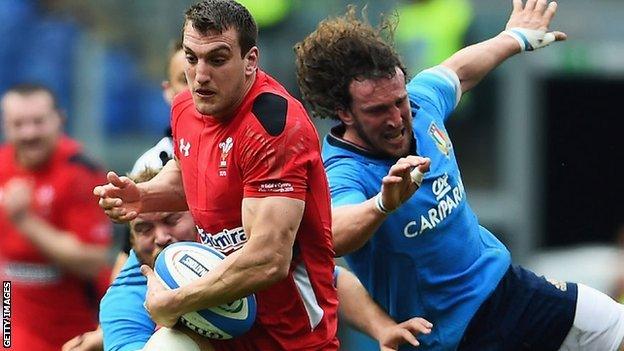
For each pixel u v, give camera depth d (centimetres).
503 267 2316
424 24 3984
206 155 1994
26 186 3188
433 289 2258
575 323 2333
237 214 1991
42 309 3216
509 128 4100
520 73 4094
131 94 3953
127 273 2230
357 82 2141
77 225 3234
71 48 3966
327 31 2177
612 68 4156
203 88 1930
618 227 4453
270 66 3869
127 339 2167
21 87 3266
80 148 3509
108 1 4009
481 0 4012
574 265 4112
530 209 4131
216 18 1912
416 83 2331
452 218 2244
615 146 4347
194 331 2047
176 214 2188
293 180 1941
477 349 2311
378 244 2220
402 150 2173
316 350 2066
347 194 2152
